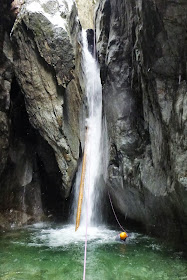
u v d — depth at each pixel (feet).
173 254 17.83
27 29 22.63
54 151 24.97
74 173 26.45
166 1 17.26
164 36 18.38
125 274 14.71
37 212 28.60
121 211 28.45
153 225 22.97
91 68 33.78
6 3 24.38
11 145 26.61
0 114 23.86
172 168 17.78
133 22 23.36
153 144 21.18
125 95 26.02
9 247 19.48
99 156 30.07
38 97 24.03
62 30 22.58
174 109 17.92
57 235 23.16
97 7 36.99
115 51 27.27
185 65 17.79
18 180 27.48
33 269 15.43
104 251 18.57
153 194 20.65
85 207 28.58
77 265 16.02
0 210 25.89
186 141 16.67
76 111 27.50
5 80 24.47
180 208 17.67
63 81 23.49
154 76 19.84
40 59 23.44
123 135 25.25
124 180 24.56
